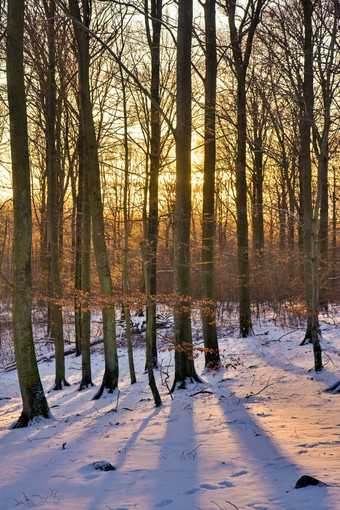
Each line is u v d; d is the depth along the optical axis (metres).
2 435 10.37
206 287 15.94
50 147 16.83
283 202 26.47
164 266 19.02
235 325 23.25
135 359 20.52
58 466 7.39
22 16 10.56
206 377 14.84
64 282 24.20
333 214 25.12
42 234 26.91
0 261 12.33
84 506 5.39
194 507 4.99
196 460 6.94
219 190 31.12
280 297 24.97
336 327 19.23
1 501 5.85
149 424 9.95
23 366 11.12
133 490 5.84
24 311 11.02
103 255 14.42
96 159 14.49
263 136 23.34
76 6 14.05
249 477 5.89
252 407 10.41
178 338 13.52
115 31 15.53
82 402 13.98
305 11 14.20
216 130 18.27
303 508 4.54
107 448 8.30
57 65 16.36
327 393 11.14
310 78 14.34
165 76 19.42
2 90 15.43
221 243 32.62
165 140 18.52
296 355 16.06
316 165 17.14
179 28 13.40
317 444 7.14
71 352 23.73
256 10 16.81
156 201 17.73
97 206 14.45
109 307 14.66
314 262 13.60
